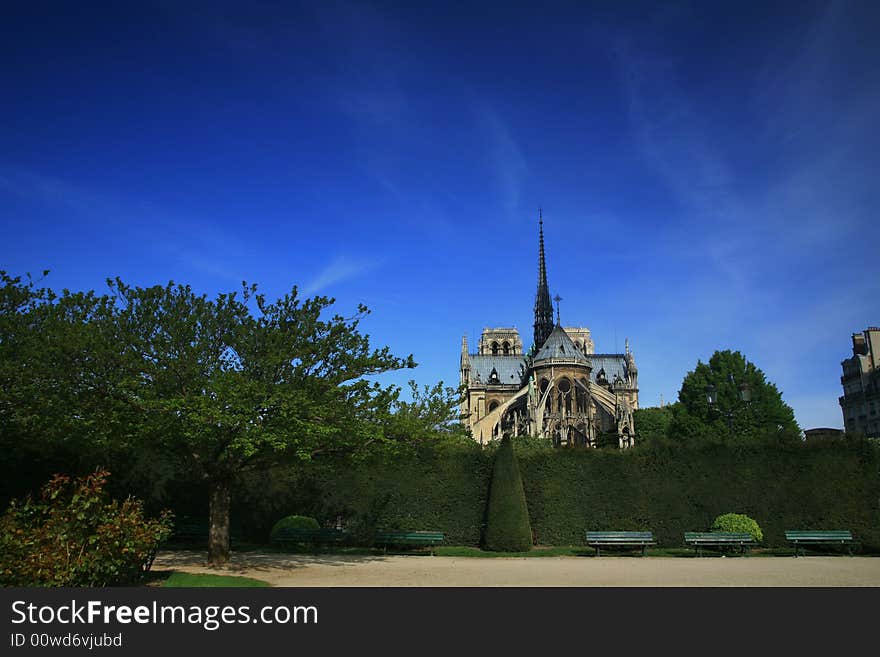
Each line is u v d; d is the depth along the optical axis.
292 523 36.66
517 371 173.88
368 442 29.16
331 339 29.58
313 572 27.05
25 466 33.91
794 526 36.97
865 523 36.34
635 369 170.62
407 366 30.66
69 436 26.89
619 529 37.62
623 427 99.94
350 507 38.78
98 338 25.30
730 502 37.53
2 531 18.14
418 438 30.28
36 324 27.52
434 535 34.78
